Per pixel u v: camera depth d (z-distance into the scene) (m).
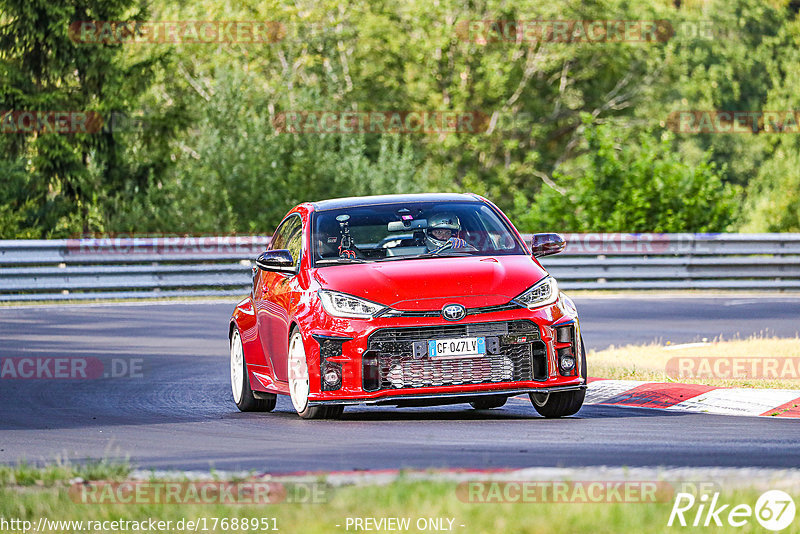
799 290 96.06
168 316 77.62
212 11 183.88
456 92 190.88
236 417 36.78
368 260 34.97
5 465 27.53
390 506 18.77
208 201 126.62
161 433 32.97
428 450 27.33
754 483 20.27
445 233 36.00
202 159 130.00
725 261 96.19
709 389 37.41
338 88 179.12
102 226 128.88
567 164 196.75
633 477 21.38
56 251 91.88
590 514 18.03
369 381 32.19
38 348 60.28
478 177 196.88
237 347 39.75
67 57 133.25
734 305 79.88
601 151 113.56
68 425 35.62
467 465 24.78
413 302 32.34
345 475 22.14
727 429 30.72
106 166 136.62
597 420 33.09
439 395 31.91
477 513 18.22
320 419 34.00
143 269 93.62
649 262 95.69
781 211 163.12
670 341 58.44
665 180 111.31
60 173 131.25
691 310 76.69
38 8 130.62
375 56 192.50
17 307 84.69
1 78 131.75
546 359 32.59
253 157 129.38
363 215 36.88
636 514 17.98
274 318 35.81
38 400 42.56
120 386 46.38
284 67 179.00
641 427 31.31
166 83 180.62
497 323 32.28
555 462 25.06
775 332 62.06
